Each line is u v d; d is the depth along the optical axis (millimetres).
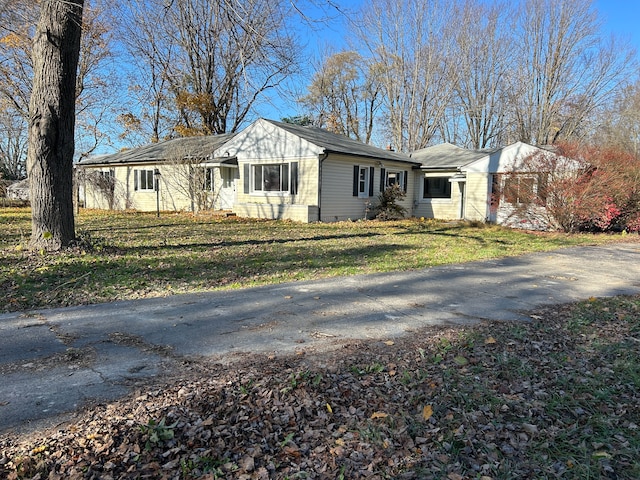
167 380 3111
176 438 2445
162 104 28344
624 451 2402
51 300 5234
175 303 5242
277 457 2352
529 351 3855
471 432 2613
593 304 5453
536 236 13594
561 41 30547
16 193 26016
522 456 2396
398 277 7000
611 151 14258
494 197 16953
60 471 2123
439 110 32844
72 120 7844
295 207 16953
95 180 22812
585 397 3035
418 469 2275
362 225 16156
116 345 3799
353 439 2539
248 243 10602
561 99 31188
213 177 20625
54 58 7367
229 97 26688
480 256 9367
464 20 31719
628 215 14414
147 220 16500
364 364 3496
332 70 39344
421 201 21219
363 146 20891
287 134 17328
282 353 3678
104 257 7855
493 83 34781
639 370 3457
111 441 2367
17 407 2678
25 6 10047
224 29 12477
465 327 4469
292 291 5949
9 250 8023
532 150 15992
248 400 2867
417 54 32156
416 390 3105
